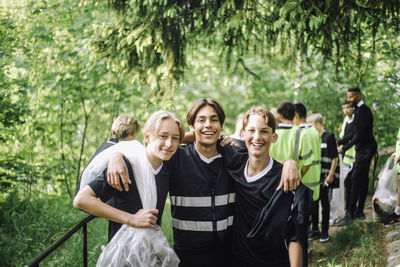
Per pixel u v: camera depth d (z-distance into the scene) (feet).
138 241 5.59
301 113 12.12
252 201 6.34
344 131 15.35
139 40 12.10
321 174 13.10
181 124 6.05
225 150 6.84
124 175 5.57
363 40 13.71
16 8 16.80
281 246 6.29
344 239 12.25
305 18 9.66
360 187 14.16
